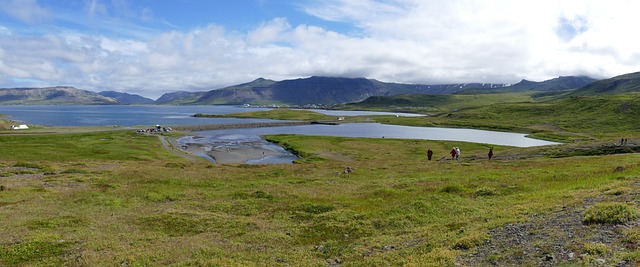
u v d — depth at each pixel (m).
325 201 32.75
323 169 59.00
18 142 106.44
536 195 28.64
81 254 19.64
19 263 18.78
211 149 112.38
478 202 29.11
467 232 19.64
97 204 32.97
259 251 20.42
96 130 152.50
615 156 57.91
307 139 131.62
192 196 36.88
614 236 15.37
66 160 74.00
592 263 13.02
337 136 152.75
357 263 17.09
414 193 34.62
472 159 73.75
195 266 17.89
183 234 24.16
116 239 22.55
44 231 24.12
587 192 26.47
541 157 70.81
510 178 40.97
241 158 95.25
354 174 51.94
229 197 36.22
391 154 98.12
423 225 23.66
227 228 25.23
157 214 28.89
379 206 30.05
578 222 18.14
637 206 19.41
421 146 114.94
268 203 33.22
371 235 22.45
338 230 23.78
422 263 15.55
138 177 49.12
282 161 90.44
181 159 87.06
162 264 18.52
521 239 16.98
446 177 44.25
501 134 179.62
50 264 18.48
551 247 15.20
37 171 55.88
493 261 14.83
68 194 37.34
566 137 160.00
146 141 122.12
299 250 20.48
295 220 27.14
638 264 12.25
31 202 33.81
